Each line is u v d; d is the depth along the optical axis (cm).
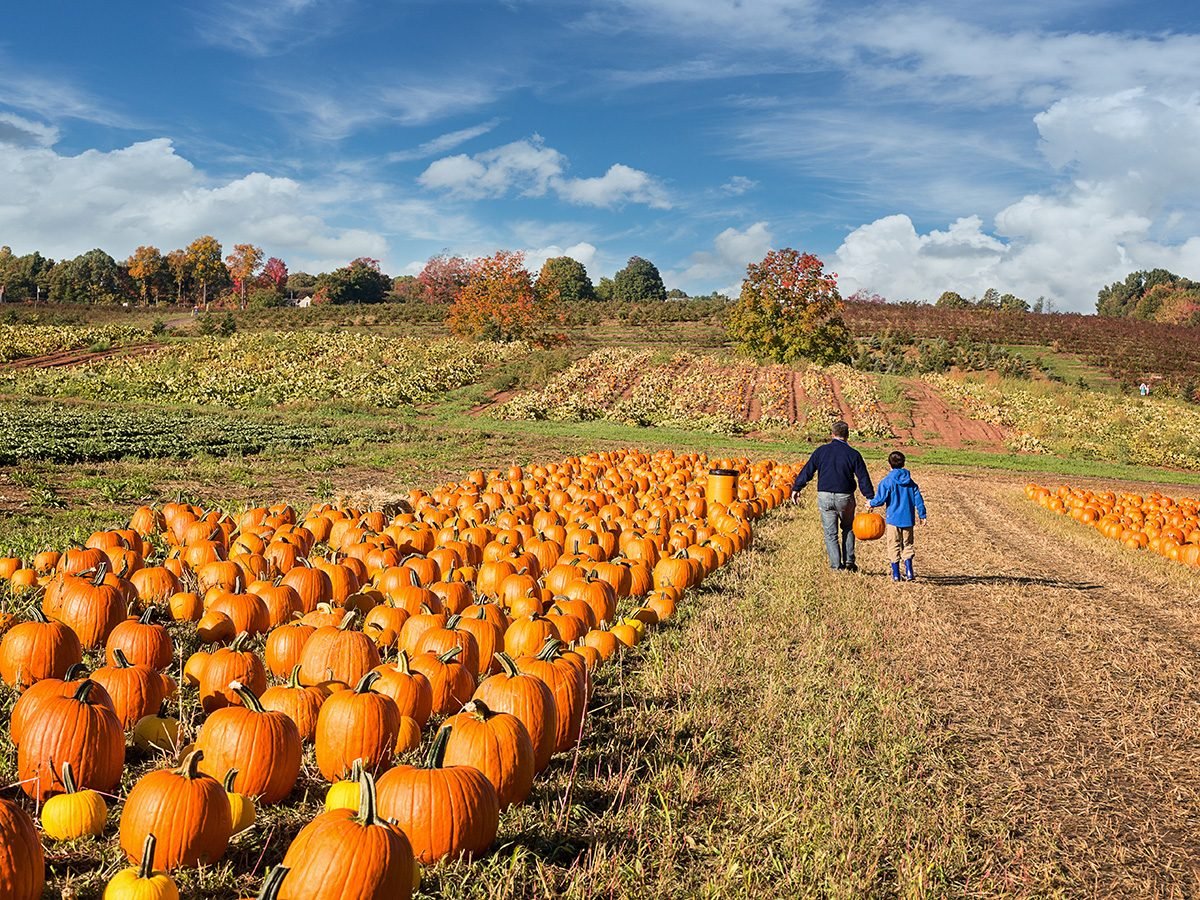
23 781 394
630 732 549
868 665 727
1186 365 6850
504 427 3600
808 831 424
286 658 610
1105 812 489
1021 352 7350
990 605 995
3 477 1559
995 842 444
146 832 351
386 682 519
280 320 8062
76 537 1053
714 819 439
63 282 12169
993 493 2369
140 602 762
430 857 370
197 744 433
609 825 427
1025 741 588
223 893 352
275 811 430
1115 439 3975
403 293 13875
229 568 806
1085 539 1631
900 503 1125
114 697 501
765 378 4991
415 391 4312
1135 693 694
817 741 543
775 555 1230
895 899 384
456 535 1088
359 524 1149
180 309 10119
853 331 8375
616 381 4791
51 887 346
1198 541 1520
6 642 563
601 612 797
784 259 6138
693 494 1689
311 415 3612
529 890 373
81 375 4234
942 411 4450
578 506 1438
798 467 2405
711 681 638
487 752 431
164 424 2709
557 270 13188
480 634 652
